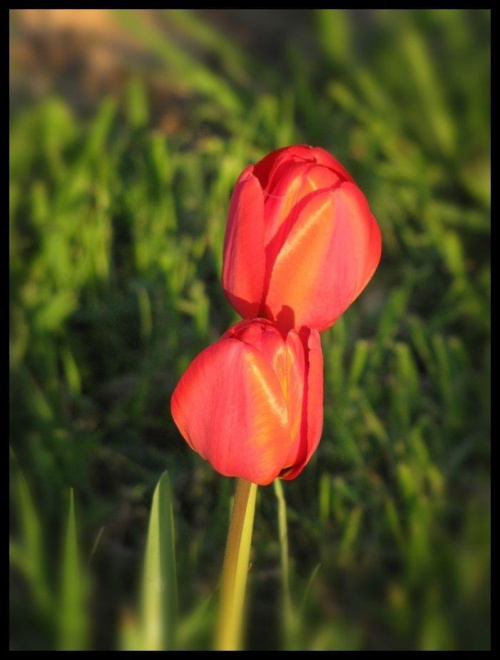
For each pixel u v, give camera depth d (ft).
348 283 1.94
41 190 3.52
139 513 2.78
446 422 2.92
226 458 1.88
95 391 3.06
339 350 2.96
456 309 3.28
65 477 2.77
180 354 3.04
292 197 1.92
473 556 2.68
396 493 2.80
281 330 1.94
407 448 2.83
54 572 2.63
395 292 3.11
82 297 3.30
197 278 3.34
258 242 1.90
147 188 3.60
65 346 3.12
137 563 2.68
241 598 2.08
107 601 2.61
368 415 2.86
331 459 2.84
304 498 2.80
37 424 2.85
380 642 2.59
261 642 2.56
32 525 2.53
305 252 1.90
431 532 2.71
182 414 1.89
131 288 3.23
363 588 2.66
